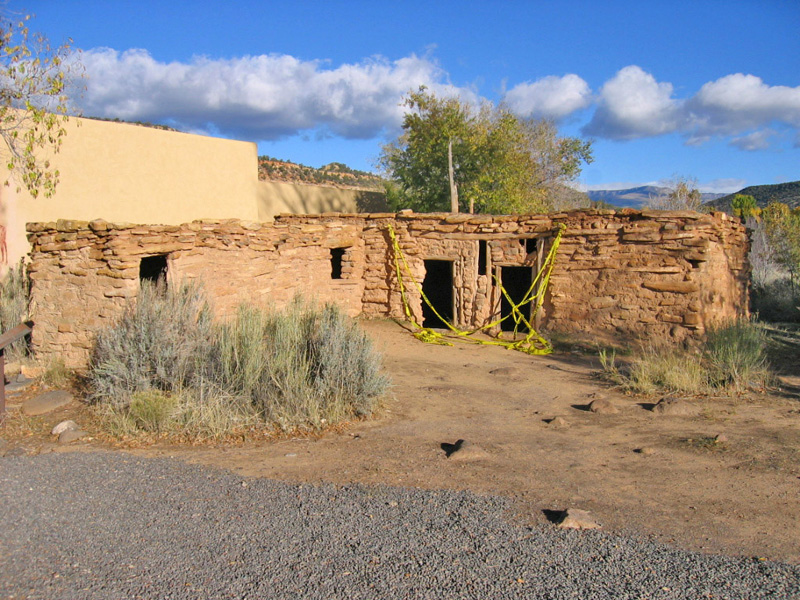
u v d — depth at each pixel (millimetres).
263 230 14133
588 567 3980
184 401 7996
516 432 7926
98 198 15641
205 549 4168
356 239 18078
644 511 5113
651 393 10227
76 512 4809
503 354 14469
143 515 4781
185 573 3828
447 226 17125
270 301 11320
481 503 5164
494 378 11672
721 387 10195
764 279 23859
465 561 4031
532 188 32406
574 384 11164
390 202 30562
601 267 15195
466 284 16938
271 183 24484
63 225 10234
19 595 3523
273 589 3648
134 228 10203
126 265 10016
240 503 5078
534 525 4703
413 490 5484
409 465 6363
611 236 15078
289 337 9016
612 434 7812
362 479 5859
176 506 4992
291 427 7754
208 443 7219
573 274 15586
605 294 15148
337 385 8641
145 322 8789
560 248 15758
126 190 16312
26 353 11086
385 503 5109
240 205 19734
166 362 8609
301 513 4855
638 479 6000
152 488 5441
